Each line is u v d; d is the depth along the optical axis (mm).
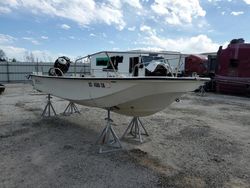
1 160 3320
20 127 5062
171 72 3951
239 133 4941
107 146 3943
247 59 11234
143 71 4215
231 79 11922
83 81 4047
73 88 4469
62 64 5711
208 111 7473
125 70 7340
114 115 6305
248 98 11039
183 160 3457
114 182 2771
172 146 4039
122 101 3652
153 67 4105
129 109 3859
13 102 8734
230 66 11938
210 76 13289
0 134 4523
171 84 3271
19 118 5930
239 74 11586
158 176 2941
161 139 4410
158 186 2703
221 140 4418
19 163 3232
